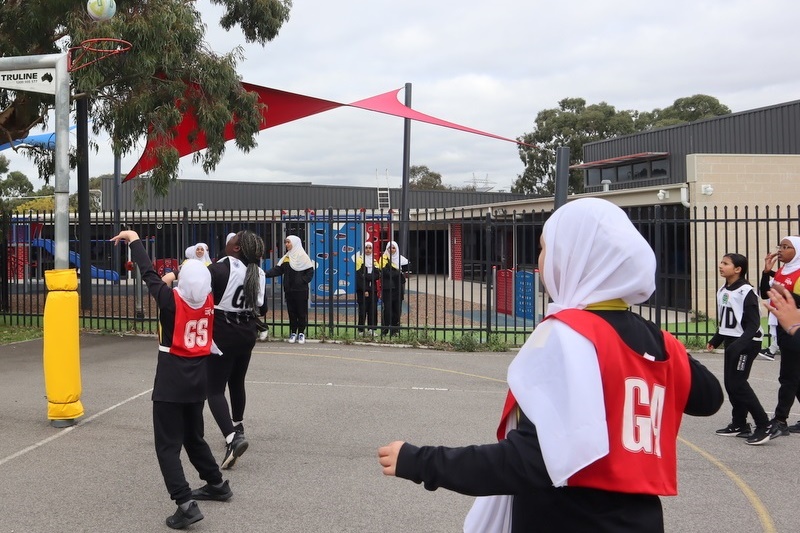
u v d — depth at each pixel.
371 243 13.88
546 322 1.95
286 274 12.92
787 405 6.86
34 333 13.52
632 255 1.93
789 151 24.94
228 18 17.59
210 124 13.62
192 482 5.32
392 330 13.55
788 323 2.78
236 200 36.50
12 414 7.33
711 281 18.39
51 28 13.54
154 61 12.54
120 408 7.61
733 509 4.94
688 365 2.09
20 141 17.05
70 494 5.03
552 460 1.75
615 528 1.83
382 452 1.97
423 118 16.05
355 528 4.50
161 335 4.50
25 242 14.99
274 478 5.47
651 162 30.17
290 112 17.33
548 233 2.04
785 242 6.80
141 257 4.60
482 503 2.17
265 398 8.38
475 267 30.78
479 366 10.83
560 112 51.91
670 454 1.97
